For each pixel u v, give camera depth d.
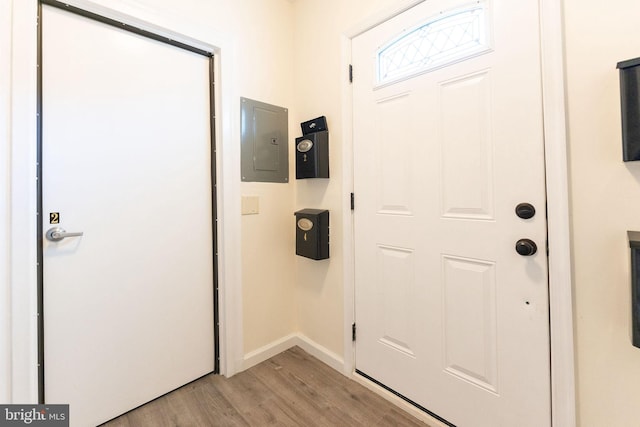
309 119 1.88
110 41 1.32
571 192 0.95
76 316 1.25
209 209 1.67
